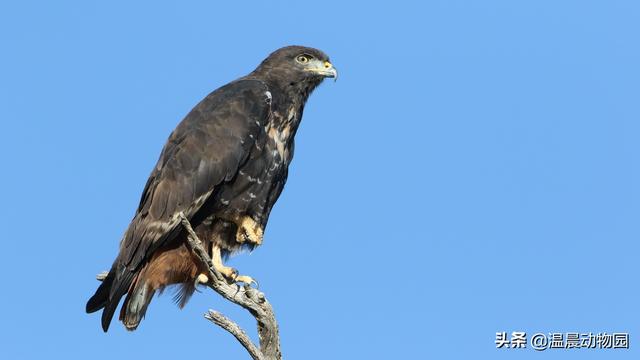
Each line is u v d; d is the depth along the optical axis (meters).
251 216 14.86
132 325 14.43
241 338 12.57
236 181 14.62
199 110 15.10
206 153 14.49
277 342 13.08
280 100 15.57
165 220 14.31
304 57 16.02
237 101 14.91
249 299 12.89
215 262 14.48
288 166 15.74
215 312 12.48
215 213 14.62
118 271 14.42
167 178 14.48
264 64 16.19
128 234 14.56
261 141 14.88
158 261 14.40
